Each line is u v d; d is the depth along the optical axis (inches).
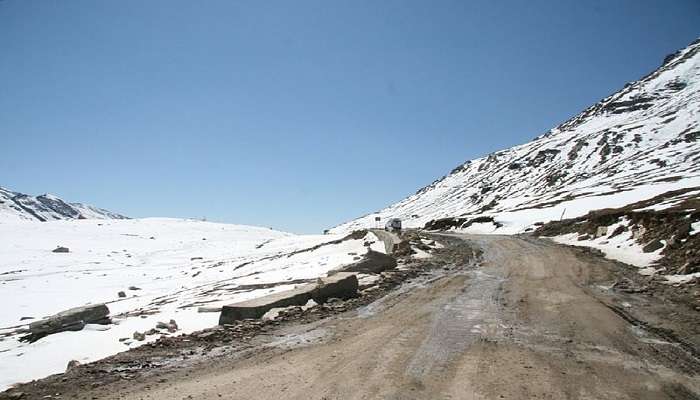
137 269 2471.7
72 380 279.4
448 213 5792.3
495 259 999.0
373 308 495.2
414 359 298.7
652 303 478.6
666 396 231.8
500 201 5034.5
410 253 1106.7
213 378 272.5
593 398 227.9
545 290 577.9
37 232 3848.4
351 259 1202.0
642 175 3481.8
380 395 235.3
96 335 521.0
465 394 234.5
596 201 2391.7
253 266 1771.7
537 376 261.7
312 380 262.4
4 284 1883.6
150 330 470.9
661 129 5792.3
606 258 925.2
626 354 305.4
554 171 5698.8
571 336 354.0
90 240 3715.6
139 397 243.0
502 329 379.9
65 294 1632.6
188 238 4207.7
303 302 524.4
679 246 786.8
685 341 335.6
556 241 1449.3
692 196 1466.5
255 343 361.4
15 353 460.8
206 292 1017.5
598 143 6053.2
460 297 544.7
